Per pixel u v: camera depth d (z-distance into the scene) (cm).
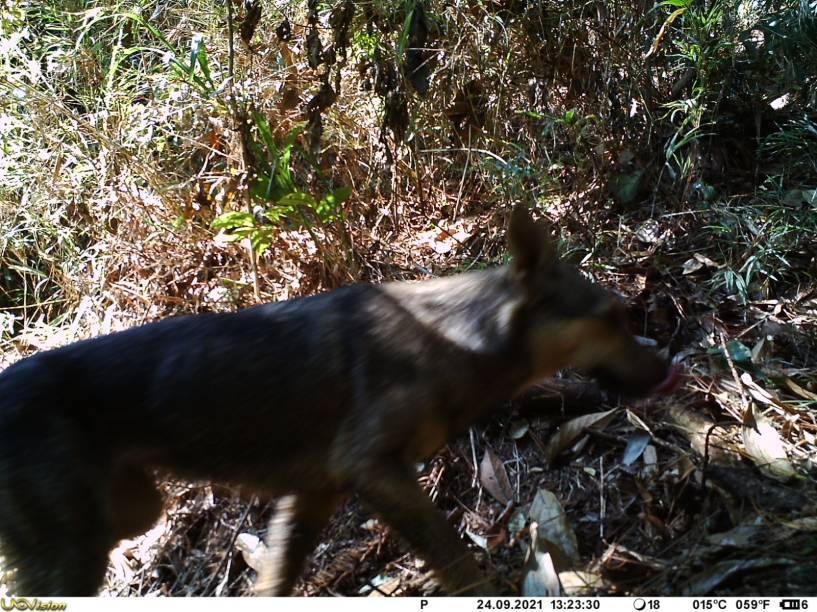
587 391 130
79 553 99
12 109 175
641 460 122
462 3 164
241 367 101
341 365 100
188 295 158
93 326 160
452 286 104
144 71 184
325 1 170
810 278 147
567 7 164
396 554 120
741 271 146
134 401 102
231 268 161
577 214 163
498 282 102
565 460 125
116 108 175
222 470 105
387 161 171
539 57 166
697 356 136
